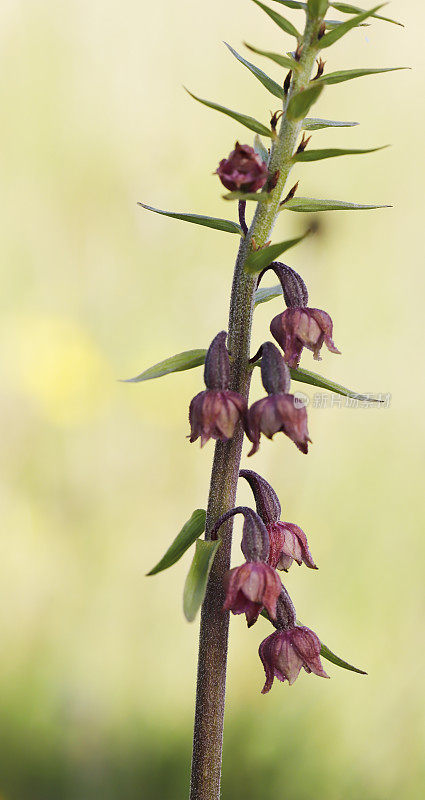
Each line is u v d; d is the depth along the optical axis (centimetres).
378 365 82
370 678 72
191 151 88
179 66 90
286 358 48
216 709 48
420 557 75
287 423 47
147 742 69
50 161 86
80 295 85
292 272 48
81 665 72
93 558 78
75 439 81
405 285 83
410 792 68
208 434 47
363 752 69
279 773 68
